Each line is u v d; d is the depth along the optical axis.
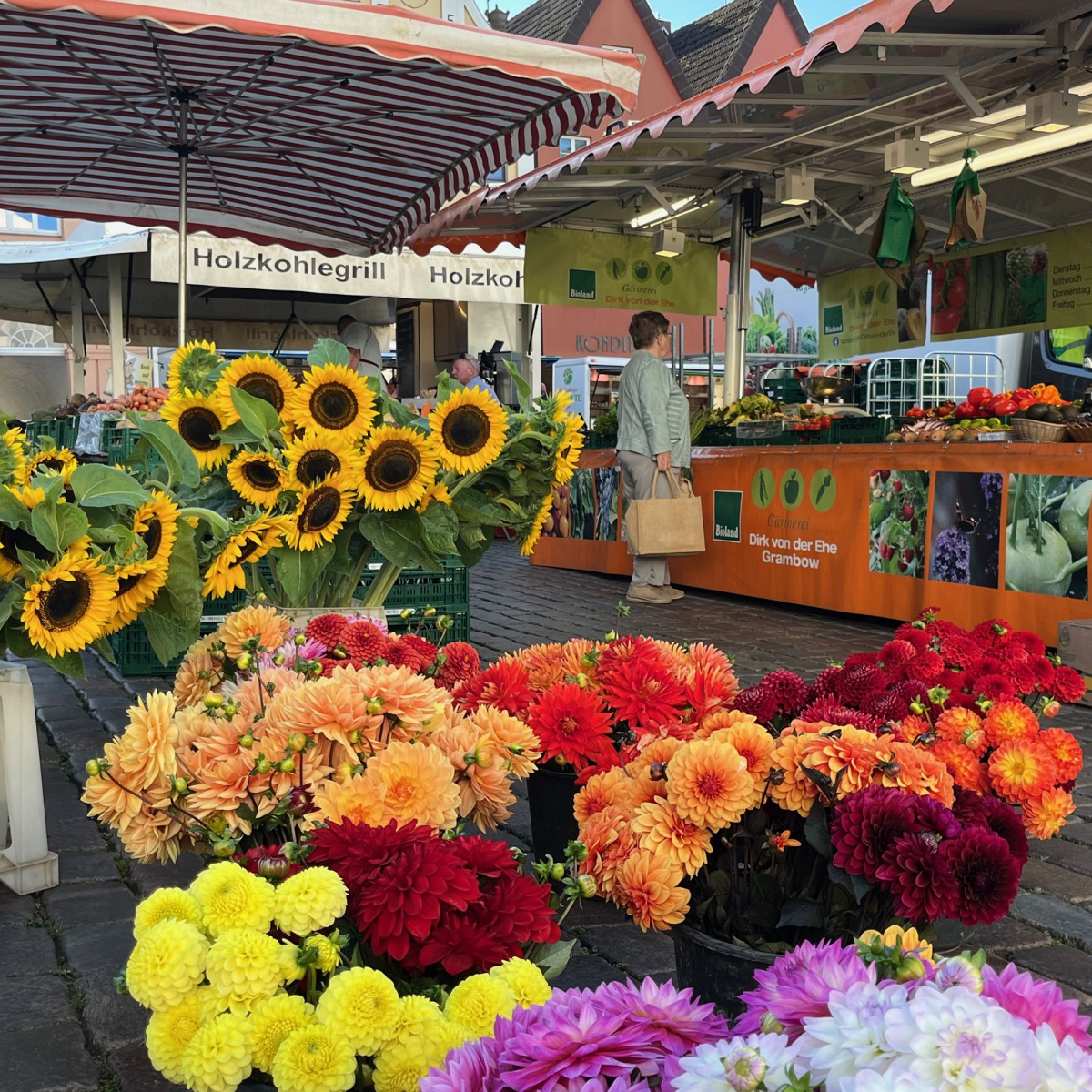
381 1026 1.37
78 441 7.62
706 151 8.60
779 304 19.00
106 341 14.62
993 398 7.22
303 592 3.37
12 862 3.13
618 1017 1.20
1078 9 5.94
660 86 31.42
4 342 24.77
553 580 10.34
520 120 5.84
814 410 9.41
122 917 2.99
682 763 2.06
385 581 3.89
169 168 7.09
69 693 5.55
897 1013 0.99
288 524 3.03
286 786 2.00
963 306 11.02
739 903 2.16
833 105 7.33
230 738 2.11
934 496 7.09
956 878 1.76
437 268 11.02
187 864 3.39
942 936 2.35
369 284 10.82
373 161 6.72
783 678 2.64
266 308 14.00
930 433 7.28
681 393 8.80
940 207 10.07
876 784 1.94
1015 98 7.18
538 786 3.08
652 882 2.02
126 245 10.34
